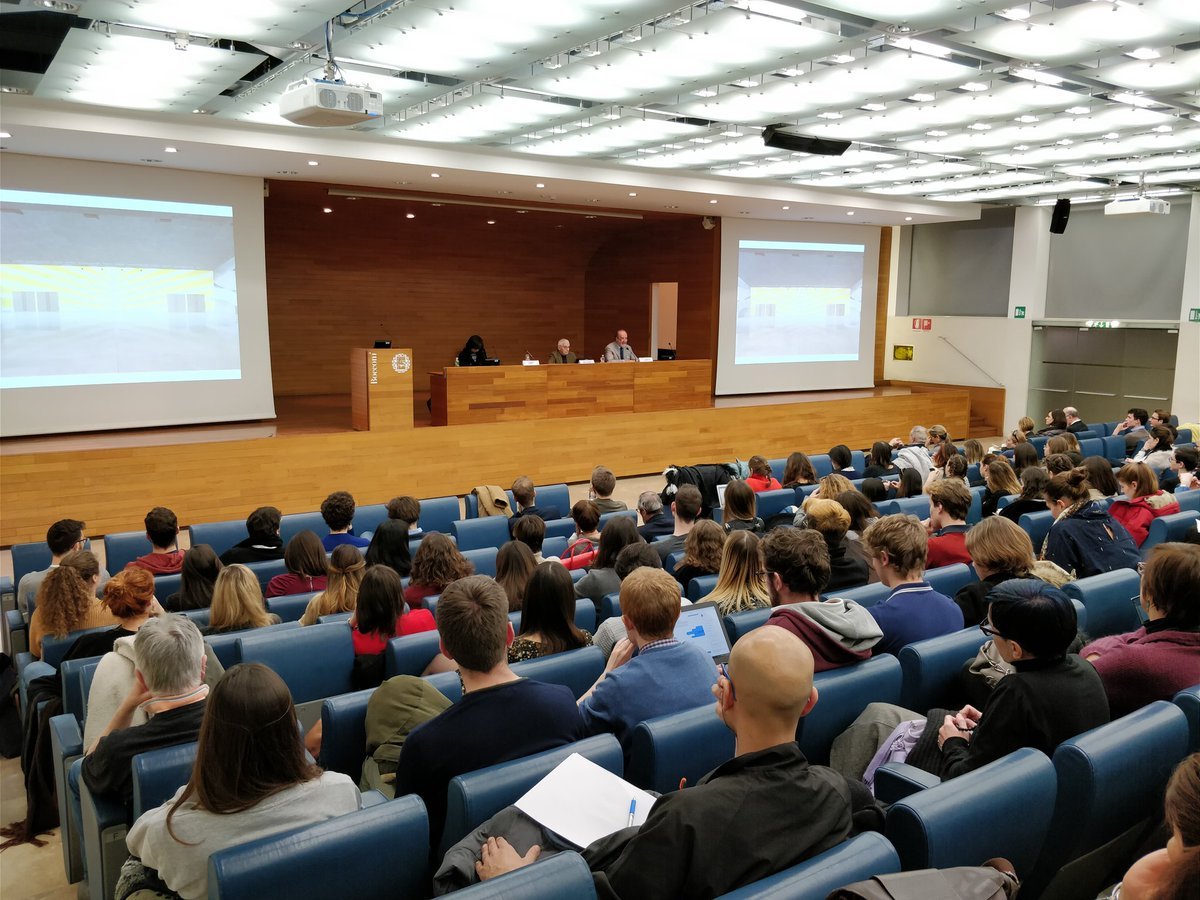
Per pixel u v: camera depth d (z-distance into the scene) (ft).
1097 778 7.17
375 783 9.05
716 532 15.89
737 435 47.88
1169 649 9.17
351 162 34.86
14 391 33.71
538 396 41.93
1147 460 27.81
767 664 5.90
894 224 58.18
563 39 22.41
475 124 32.01
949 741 8.50
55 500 31.24
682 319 55.06
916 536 11.69
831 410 51.49
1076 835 7.33
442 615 8.32
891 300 66.49
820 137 33.58
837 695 9.66
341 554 14.65
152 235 35.88
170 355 36.78
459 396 39.81
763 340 54.85
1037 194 50.83
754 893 5.32
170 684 8.66
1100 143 35.65
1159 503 18.81
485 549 19.71
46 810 12.74
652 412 45.29
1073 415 41.39
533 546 17.40
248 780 6.61
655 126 32.55
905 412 54.70
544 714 8.29
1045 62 24.58
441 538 14.80
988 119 31.65
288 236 51.62
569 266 62.44
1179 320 51.78
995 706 8.02
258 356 38.96
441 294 57.72
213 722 6.61
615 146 36.04
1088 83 27.30
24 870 11.89
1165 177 44.65
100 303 35.04
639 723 8.67
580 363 43.27
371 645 12.39
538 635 11.34
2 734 14.92
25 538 30.89
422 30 21.81
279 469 35.27
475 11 20.51
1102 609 13.03
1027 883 7.74
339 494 20.52
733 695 6.21
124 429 36.17
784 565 11.37
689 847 5.51
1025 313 57.98
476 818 7.31
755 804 5.70
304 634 11.96
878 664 10.11
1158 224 52.60
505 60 24.20
